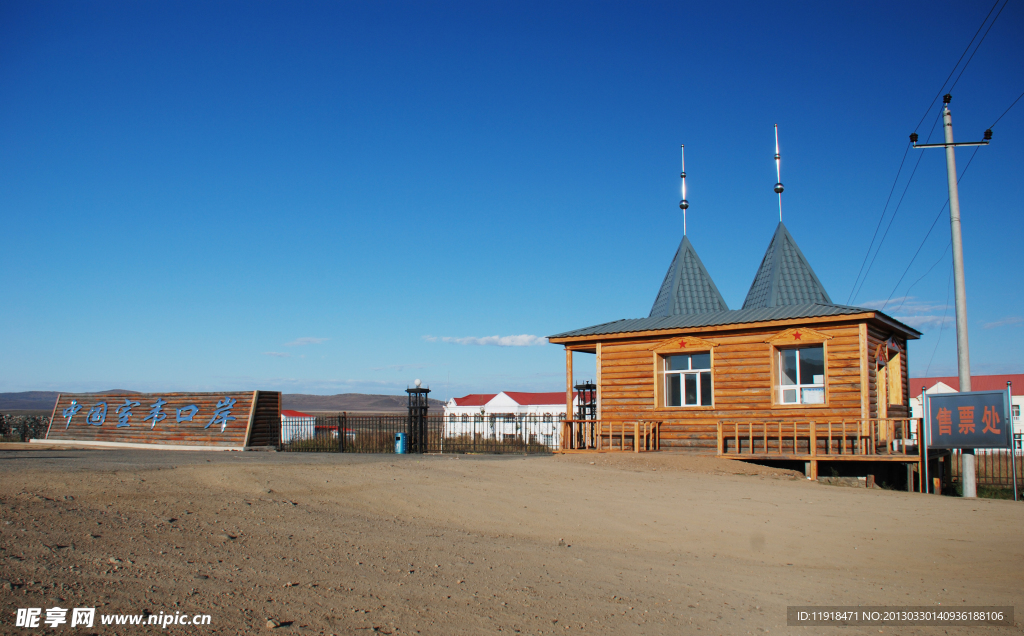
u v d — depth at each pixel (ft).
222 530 24.93
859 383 59.41
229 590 18.79
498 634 17.39
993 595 23.57
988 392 50.70
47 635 14.94
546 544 28.12
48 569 18.88
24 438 119.03
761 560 27.63
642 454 61.93
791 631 19.36
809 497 42.63
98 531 23.03
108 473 31.48
